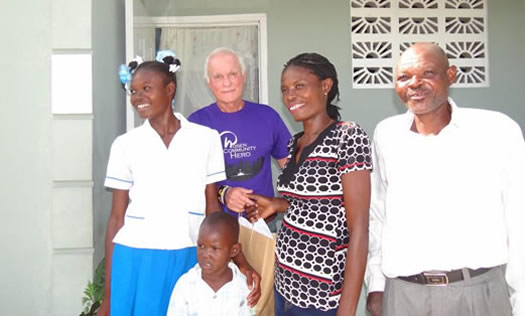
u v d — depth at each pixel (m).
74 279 2.51
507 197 1.52
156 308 1.77
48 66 2.52
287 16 4.15
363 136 1.56
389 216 1.63
